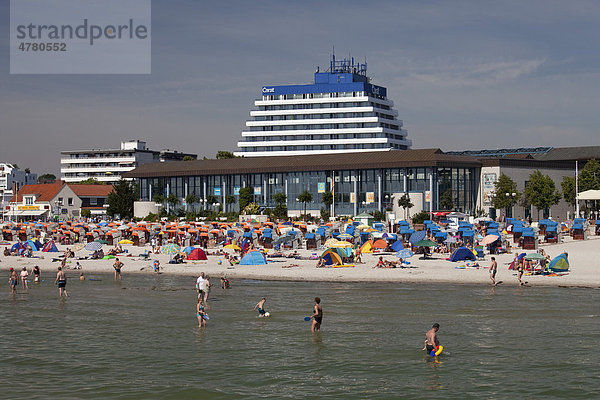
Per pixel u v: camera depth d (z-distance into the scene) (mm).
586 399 35531
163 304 61562
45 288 72750
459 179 176500
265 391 37781
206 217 180000
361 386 38188
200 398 36969
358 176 181125
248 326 51844
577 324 49781
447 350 44250
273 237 108250
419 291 64688
